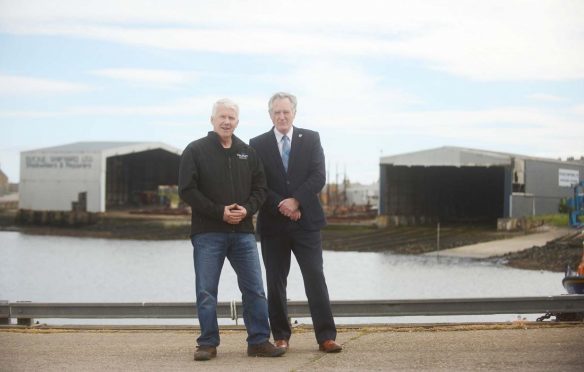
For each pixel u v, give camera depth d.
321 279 6.36
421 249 45.09
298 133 6.50
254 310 6.25
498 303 7.74
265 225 6.48
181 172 6.18
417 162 55.72
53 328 7.94
